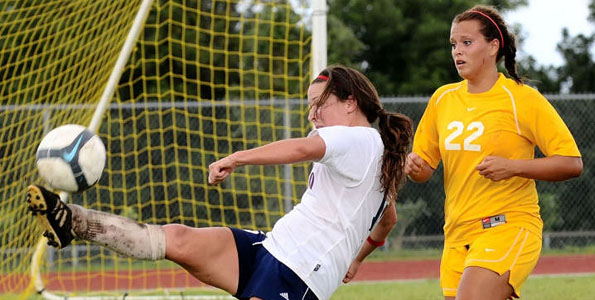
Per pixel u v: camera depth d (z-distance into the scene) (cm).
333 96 670
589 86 3966
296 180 2056
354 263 803
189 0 2722
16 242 1658
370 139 655
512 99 782
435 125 839
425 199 2466
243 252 663
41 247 1495
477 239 773
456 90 823
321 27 1208
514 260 745
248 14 2741
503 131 778
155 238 625
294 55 2658
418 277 1989
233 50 2733
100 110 1395
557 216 2489
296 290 640
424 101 2247
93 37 2048
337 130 638
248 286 648
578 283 1688
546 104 777
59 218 584
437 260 2366
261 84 2681
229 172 587
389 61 3884
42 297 1502
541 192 2498
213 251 648
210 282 652
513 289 747
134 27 1391
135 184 2205
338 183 648
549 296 1455
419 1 3891
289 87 2642
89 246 2008
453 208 799
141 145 2209
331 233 646
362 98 672
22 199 1655
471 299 731
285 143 606
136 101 2666
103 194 2175
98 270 2094
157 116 2214
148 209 2211
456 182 798
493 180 742
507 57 802
